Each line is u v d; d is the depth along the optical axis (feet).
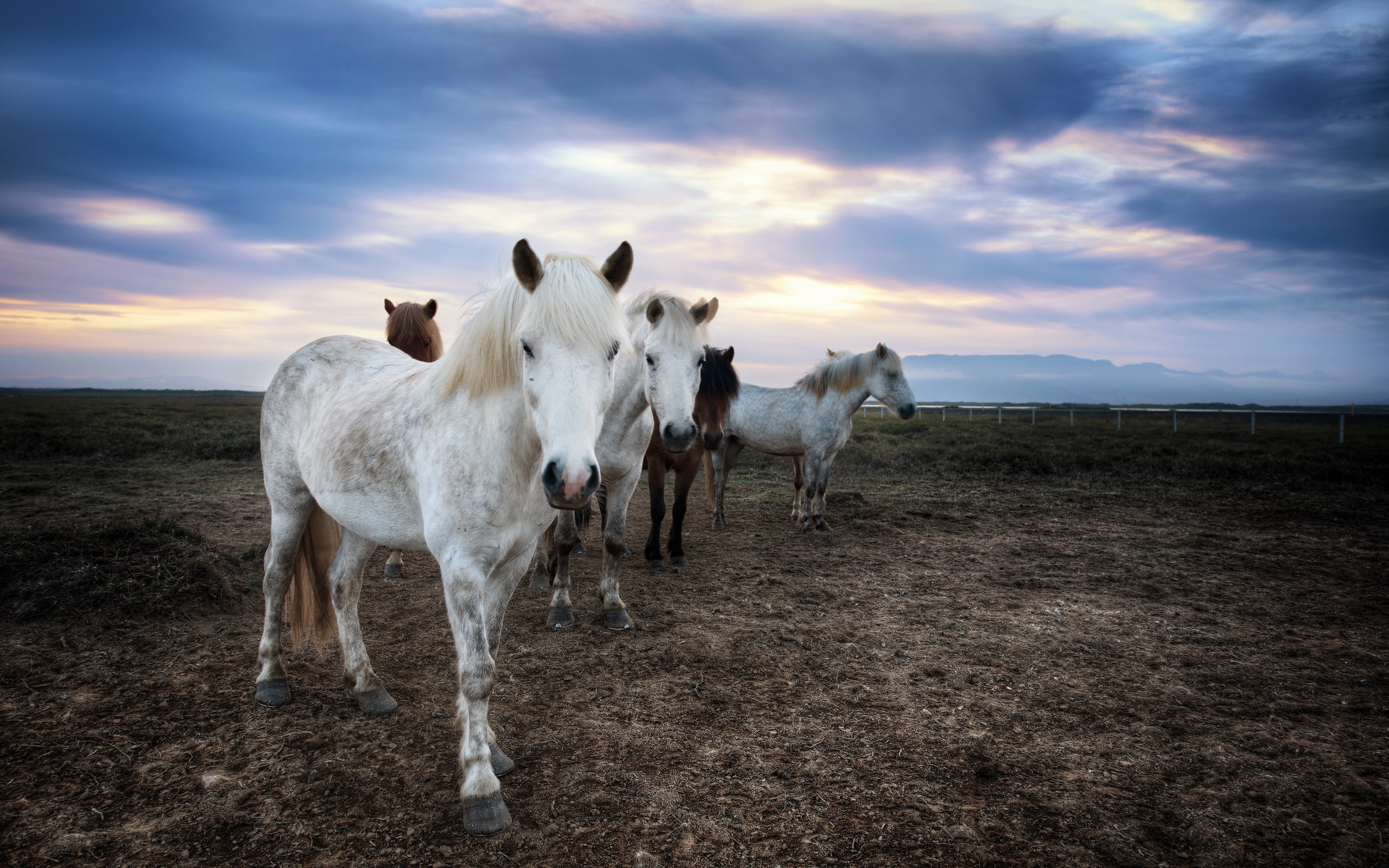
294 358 10.32
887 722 9.61
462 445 7.19
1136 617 14.60
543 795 7.61
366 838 6.76
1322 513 27.30
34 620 12.66
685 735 9.12
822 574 18.20
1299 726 9.63
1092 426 70.23
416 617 14.12
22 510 23.79
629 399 13.53
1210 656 12.37
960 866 6.49
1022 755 8.70
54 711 9.34
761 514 28.04
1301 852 6.80
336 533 10.34
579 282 6.82
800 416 24.25
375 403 8.52
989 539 22.82
